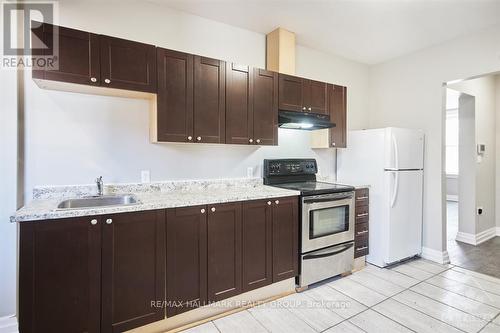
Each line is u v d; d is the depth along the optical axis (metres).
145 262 1.78
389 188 3.02
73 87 1.92
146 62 2.04
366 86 4.08
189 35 2.59
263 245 2.29
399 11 2.55
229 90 2.42
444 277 2.82
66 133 2.07
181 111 2.19
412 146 3.24
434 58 3.34
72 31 1.79
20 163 1.92
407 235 3.21
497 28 2.82
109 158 2.23
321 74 3.55
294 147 3.31
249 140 2.53
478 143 4.06
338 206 2.76
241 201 2.17
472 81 3.94
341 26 2.85
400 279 2.77
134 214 1.74
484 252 3.60
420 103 3.49
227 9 2.52
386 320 2.05
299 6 2.47
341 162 3.60
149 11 2.40
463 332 1.90
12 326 1.73
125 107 2.29
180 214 1.90
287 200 2.44
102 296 1.65
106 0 2.22
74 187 2.09
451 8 2.49
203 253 2.00
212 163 2.72
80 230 1.59
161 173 2.46
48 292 1.52
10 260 1.73
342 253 2.79
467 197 4.04
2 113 1.74
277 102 2.72
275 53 2.92
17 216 1.44
